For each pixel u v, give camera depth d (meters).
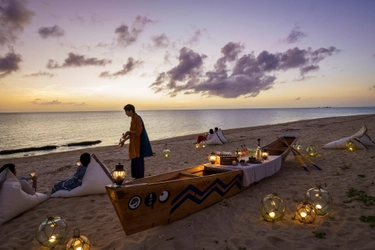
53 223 4.09
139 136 6.59
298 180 7.07
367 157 9.06
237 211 5.09
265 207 4.54
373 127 22.03
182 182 4.53
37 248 4.03
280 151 9.19
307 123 35.22
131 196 3.78
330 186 6.34
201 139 15.55
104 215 5.22
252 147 14.25
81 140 31.73
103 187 6.44
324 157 9.76
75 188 6.44
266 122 57.34
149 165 10.35
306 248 3.62
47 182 8.41
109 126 59.03
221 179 5.44
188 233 4.20
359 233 3.96
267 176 6.89
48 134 40.50
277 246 3.75
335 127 23.80
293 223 4.47
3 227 4.84
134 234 4.21
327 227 4.25
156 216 4.22
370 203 5.07
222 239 3.99
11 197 5.18
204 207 5.12
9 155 21.05
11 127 58.06
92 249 3.87
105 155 14.48
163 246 3.82
